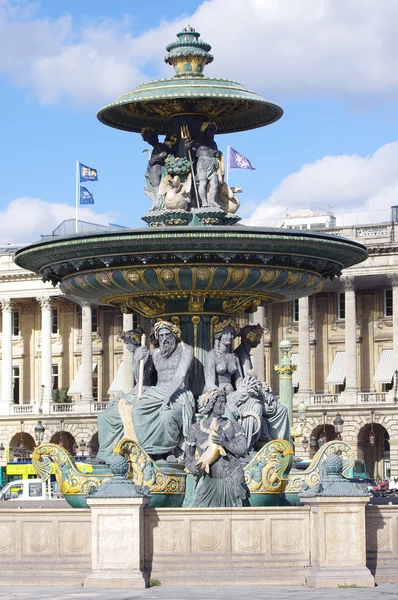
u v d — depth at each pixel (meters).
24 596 19.56
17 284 134.62
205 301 26.25
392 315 125.69
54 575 21.36
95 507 20.86
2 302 135.00
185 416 25.30
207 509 21.22
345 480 21.20
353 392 120.38
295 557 21.25
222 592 19.91
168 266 24.91
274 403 26.23
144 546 21.05
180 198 26.75
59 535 21.66
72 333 138.38
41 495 71.19
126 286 25.59
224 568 21.06
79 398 136.25
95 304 132.75
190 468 23.09
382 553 21.69
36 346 139.00
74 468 25.45
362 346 126.62
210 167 27.00
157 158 27.42
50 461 25.66
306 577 21.02
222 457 22.92
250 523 21.27
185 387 25.69
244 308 26.67
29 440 134.75
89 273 25.83
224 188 27.41
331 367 127.94
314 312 129.12
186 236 24.03
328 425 121.25
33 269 27.39
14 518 21.88
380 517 21.75
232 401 25.72
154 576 20.91
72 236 24.78
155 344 26.95
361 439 120.12
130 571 20.70
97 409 129.62
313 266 26.06
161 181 27.12
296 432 35.31
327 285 123.44
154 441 25.23
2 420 132.75
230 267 24.94
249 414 25.53
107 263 25.12
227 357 26.30
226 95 26.20
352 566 20.89
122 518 20.78
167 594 19.62
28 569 21.59
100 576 20.73
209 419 23.31
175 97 26.19
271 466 23.91
